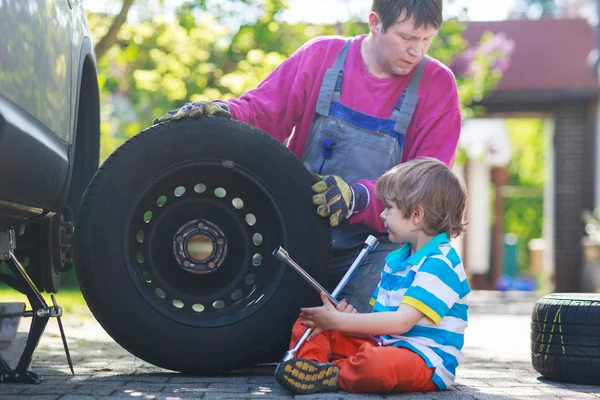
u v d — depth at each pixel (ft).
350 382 11.10
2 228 11.40
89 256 12.24
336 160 14.32
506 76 60.59
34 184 11.02
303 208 12.79
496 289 72.59
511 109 60.54
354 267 12.15
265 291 12.71
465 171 69.92
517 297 56.75
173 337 12.35
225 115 13.20
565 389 12.34
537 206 102.73
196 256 13.01
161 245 12.96
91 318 27.91
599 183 58.34
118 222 12.35
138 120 44.55
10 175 10.14
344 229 14.29
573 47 64.13
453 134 14.42
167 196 12.94
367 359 10.96
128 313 12.28
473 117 60.54
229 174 12.84
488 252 74.54
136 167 12.47
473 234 70.59
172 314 12.43
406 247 12.15
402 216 11.78
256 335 12.52
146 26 37.06
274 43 40.22
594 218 54.54
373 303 12.23
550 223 62.59
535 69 61.41
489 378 13.71
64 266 14.98
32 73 10.84
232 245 13.14
